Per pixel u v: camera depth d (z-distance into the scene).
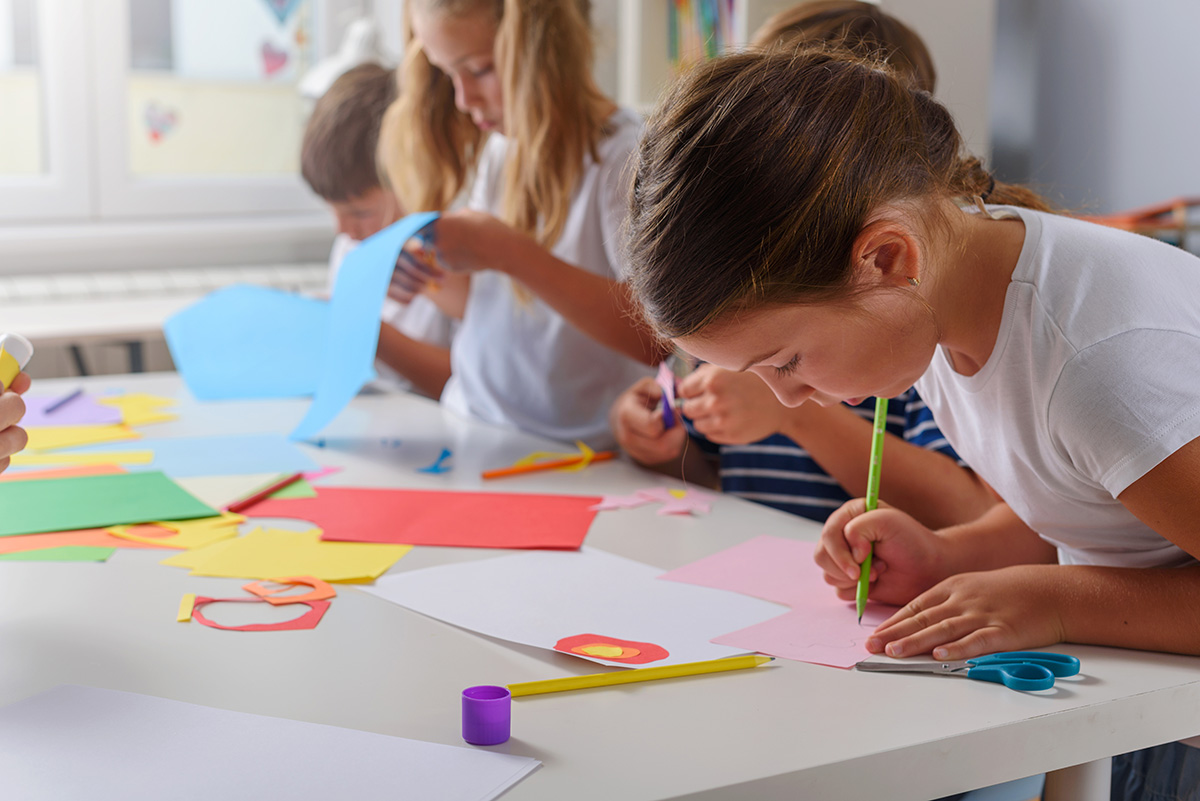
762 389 0.98
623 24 2.03
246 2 2.45
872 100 0.61
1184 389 0.60
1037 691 0.59
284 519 0.94
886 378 0.63
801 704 0.58
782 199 0.57
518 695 0.59
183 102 2.43
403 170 1.57
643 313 0.66
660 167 0.60
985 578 0.67
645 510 0.97
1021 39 1.95
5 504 0.95
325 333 1.49
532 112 1.29
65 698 0.58
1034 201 0.79
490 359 1.44
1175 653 0.64
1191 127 1.70
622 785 0.49
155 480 1.04
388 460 1.15
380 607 0.73
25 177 2.31
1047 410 0.65
